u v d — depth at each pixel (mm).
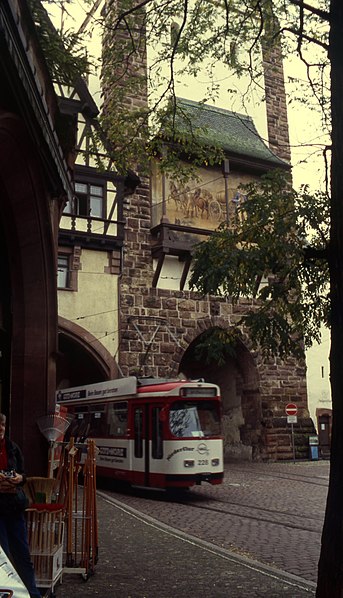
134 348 24844
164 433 15500
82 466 7578
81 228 24141
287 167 28688
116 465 17406
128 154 11281
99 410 19016
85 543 6824
